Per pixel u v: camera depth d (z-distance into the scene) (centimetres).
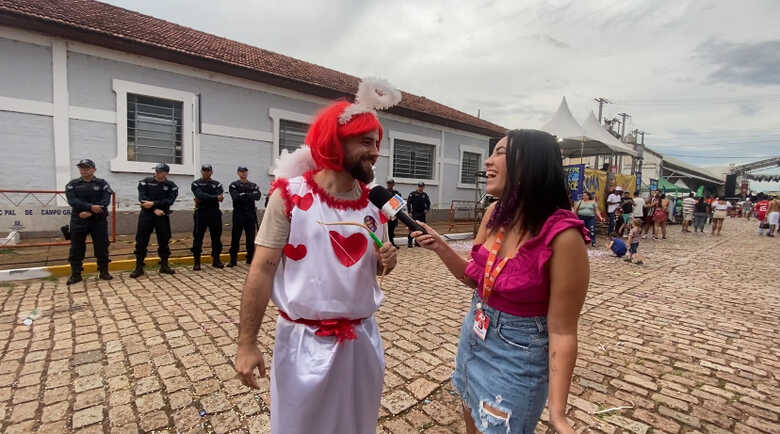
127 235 841
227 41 1179
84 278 577
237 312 439
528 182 133
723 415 262
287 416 134
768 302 543
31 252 693
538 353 135
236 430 232
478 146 1630
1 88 718
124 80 825
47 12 754
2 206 591
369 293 144
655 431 243
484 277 144
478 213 1555
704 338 401
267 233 133
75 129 784
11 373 294
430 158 1488
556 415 116
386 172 1327
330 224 136
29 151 748
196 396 266
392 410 258
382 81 136
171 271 624
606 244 1152
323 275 133
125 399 262
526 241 132
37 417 241
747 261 901
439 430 238
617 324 441
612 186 1502
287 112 1058
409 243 994
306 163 143
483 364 148
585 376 314
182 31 1055
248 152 1007
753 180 5334
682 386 300
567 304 122
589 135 1375
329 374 134
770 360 349
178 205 912
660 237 1409
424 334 391
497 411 139
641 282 657
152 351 335
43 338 359
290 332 138
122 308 447
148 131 875
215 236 671
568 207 136
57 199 772
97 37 768
